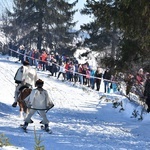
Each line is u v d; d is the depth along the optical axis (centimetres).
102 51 5000
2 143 909
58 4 5241
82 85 3127
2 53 4462
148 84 1938
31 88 1600
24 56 3656
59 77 3353
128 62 1658
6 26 5244
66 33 5438
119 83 2344
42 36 5300
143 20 1368
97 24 1509
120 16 1393
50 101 1347
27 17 5247
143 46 1485
